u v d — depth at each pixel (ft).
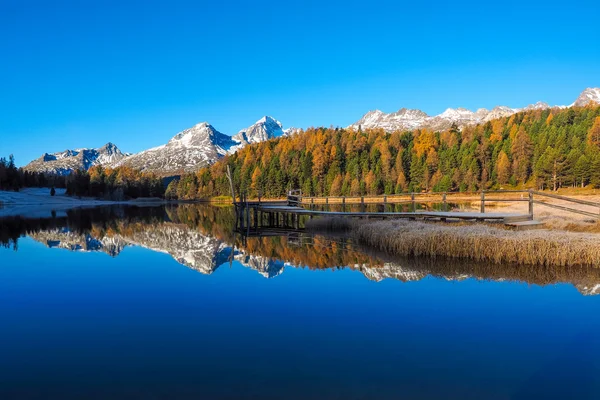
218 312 27.71
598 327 23.76
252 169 377.09
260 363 19.22
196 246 63.57
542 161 253.24
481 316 25.96
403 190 289.94
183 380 17.58
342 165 350.43
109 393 16.56
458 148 350.02
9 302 31.07
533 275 36.65
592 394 15.96
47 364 19.47
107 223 112.47
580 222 55.93
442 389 16.49
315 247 57.57
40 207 232.32
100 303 30.50
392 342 21.68
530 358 19.47
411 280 35.83
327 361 19.33
